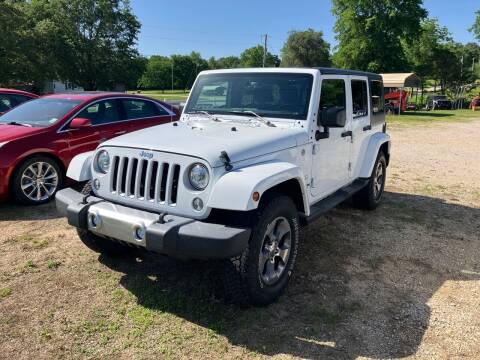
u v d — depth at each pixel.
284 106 4.33
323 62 75.31
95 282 3.92
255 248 3.27
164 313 3.44
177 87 119.06
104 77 48.78
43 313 3.41
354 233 5.36
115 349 3.00
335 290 3.89
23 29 35.72
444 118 29.78
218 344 3.07
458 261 4.63
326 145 4.58
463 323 3.44
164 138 3.62
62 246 4.71
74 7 48.12
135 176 3.46
